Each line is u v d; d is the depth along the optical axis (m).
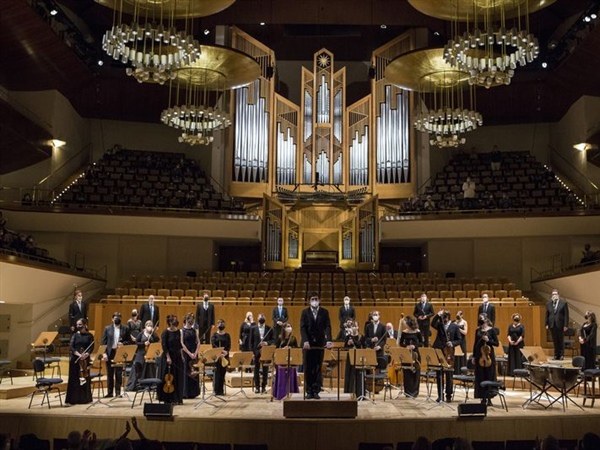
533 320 17.91
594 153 21.19
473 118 16.48
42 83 22.00
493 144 26.00
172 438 9.91
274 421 9.80
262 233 22.23
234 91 24.52
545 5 14.82
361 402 11.66
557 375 11.04
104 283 21.83
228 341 12.77
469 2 14.53
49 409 10.77
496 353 13.65
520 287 22.14
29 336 17.80
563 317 14.69
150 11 15.48
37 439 8.50
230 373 15.34
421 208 22.77
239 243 23.56
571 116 23.69
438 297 19.31
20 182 22.47
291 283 20.38
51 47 20.19
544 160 25.61
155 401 11.85
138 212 21.81
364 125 24.86
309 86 25.11
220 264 23.98
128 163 24.61
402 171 24.38
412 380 12.34
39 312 18.23
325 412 9.95
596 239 21.42
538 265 22.06
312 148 24.64
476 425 10.09
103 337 12.59
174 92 23.86
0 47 19.28
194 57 13.64
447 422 10.03
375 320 12.76
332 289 19.97
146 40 14.24
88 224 21.62
